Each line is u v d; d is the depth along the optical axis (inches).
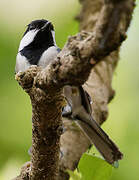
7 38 353.7
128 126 345.7
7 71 353.1
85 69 134.1
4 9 357.1
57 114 164.9
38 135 174.1
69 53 137.5
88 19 329.1
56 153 181.3
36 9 358.0
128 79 366.9
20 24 356.2
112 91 292.5
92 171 205.6
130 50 368.5
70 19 356.2
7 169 311.9
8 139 347.3
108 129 346.6
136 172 322.7
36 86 156.1
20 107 354.6
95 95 269.1
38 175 189.9
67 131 253.3
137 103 357.4
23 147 345.1
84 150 251.3
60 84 146.3
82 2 349.7
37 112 165.0
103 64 291.0
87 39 130.0
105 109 267.6
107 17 115.4
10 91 355.6
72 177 205.0
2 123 350.9
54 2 360.2
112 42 120.3
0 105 353.4
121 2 111.7
